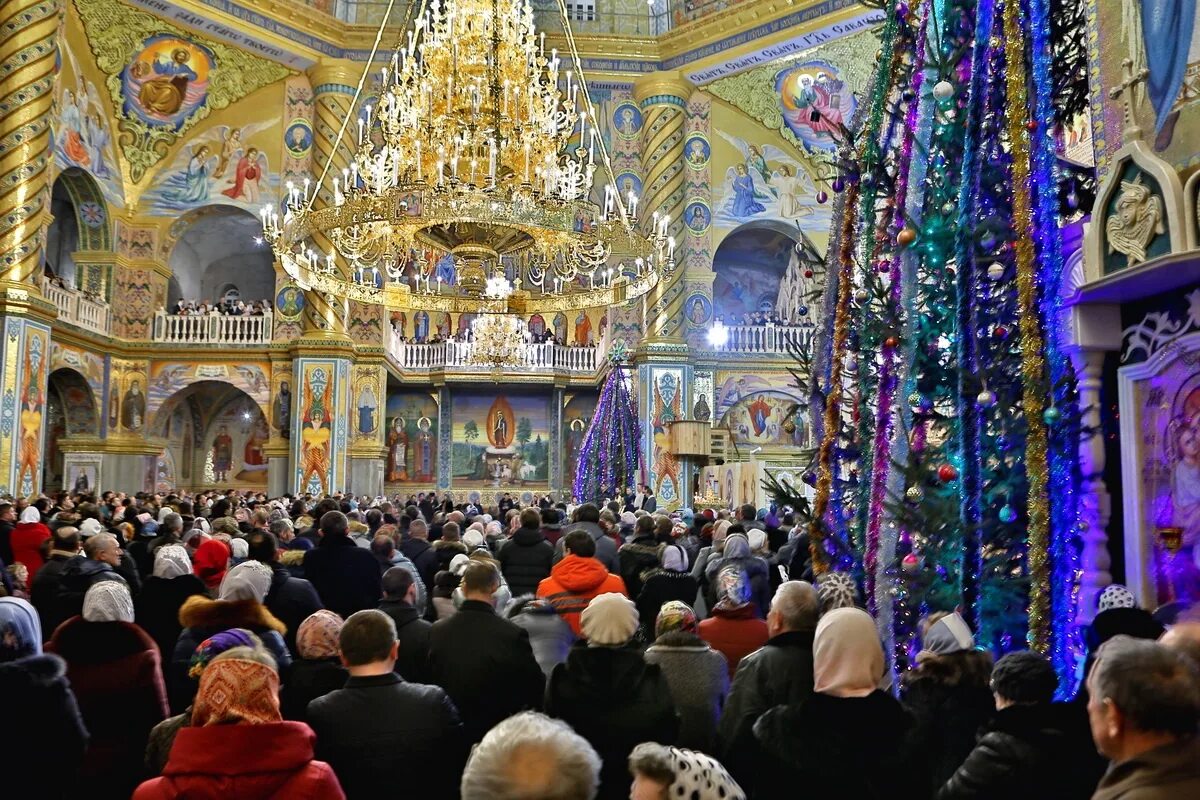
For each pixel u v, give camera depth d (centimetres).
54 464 2577
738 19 2489
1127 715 212
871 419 532
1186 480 535
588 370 3052
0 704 351
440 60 1323
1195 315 535
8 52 1847
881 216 546
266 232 1368
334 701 346
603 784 366
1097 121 601
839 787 299
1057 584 451
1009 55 476
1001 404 472
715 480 2183
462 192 1197
